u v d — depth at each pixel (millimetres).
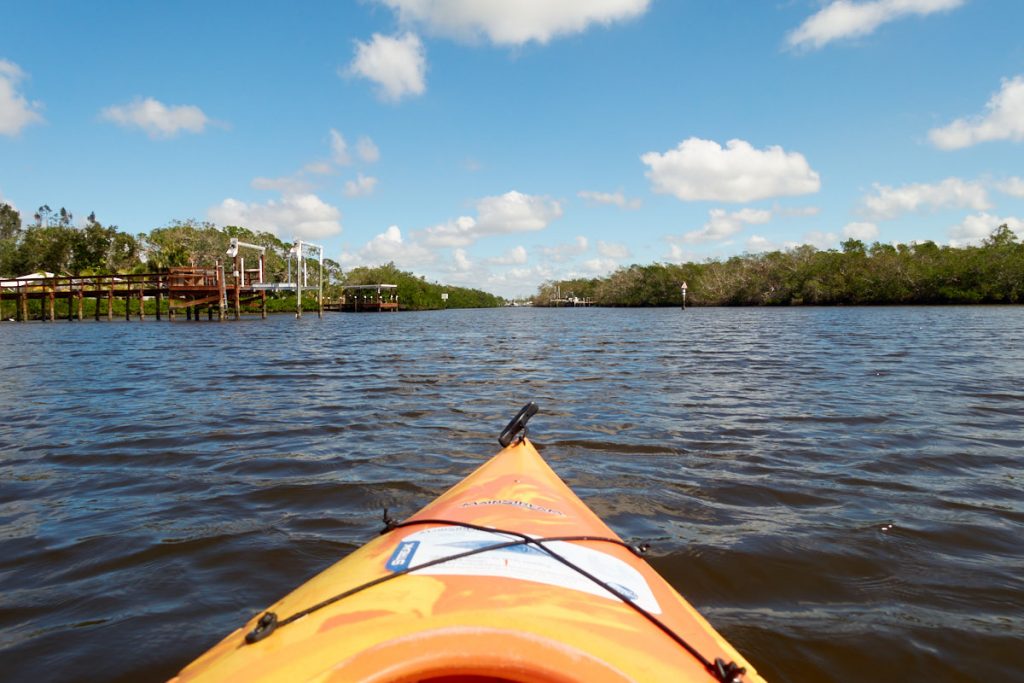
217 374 11727
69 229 61938
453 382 10508
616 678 1228
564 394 9047
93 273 60375
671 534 3766
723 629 2732
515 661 1230
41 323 35781
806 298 68375
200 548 3598
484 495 2721
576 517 2463
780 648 2594
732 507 4246
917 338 19766
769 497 4445
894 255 63000
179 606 2955
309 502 4391
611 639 1415
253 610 2920
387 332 28078
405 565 1789
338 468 5230
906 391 9086
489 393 9250
